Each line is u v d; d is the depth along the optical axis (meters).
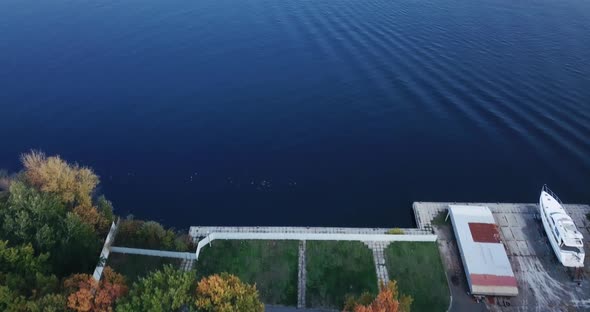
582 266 65.81
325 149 93.56
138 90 109.31
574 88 104.25
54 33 132.12
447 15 137.50
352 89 109.12
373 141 95.44
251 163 90.44
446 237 72.31
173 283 49.78
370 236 69.94
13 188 65.75
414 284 64.62
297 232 73.31
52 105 103.88
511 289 61.94
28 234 61.22
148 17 142.38
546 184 83.94
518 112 99.06
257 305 50.16
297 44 126.81
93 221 67.94
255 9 146.75
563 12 141.12
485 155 90.94
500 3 147.25
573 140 91.75
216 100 106.69
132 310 46.06
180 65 118.62
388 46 121.88
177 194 84.06
